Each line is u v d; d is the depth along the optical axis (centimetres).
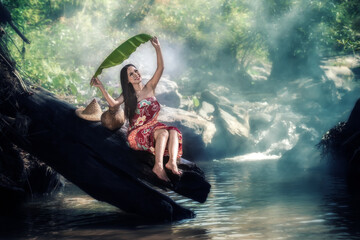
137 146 529
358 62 2356
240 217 526
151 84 530
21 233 498
